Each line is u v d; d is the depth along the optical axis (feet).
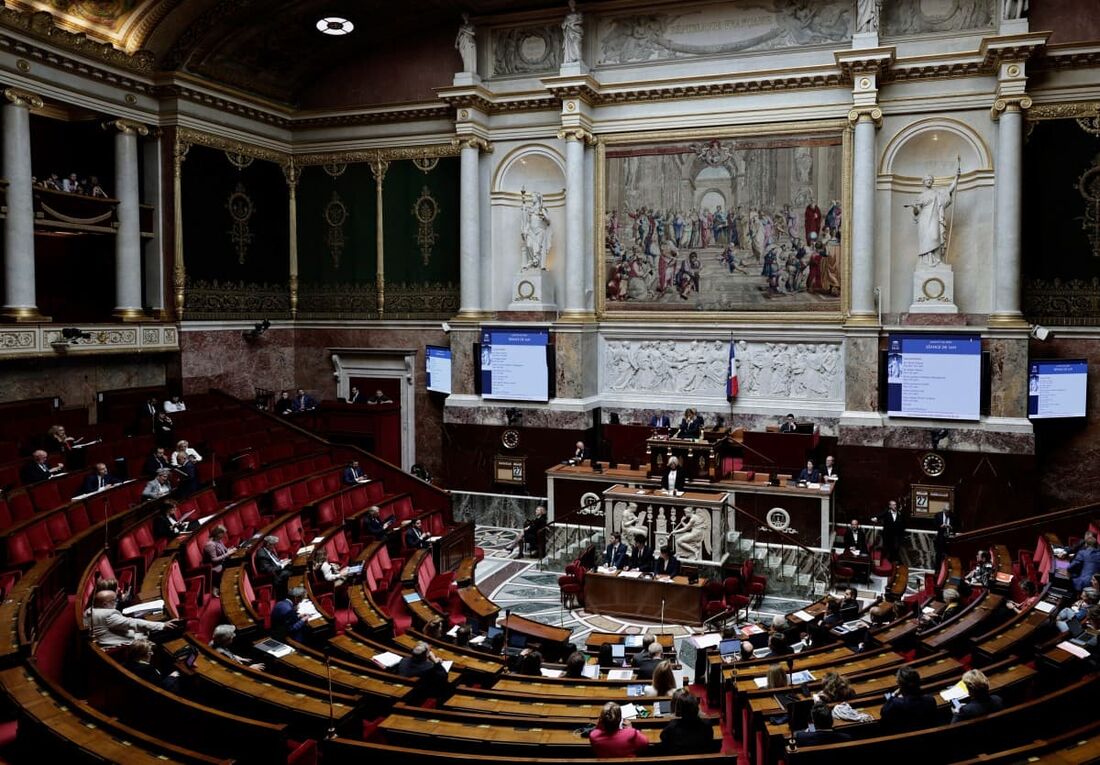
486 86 81.20
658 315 77.82
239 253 82.02
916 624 42.65
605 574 56.70
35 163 73.82
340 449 75.82
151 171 75.46
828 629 44.73
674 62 76.23
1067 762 21.77
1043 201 67.56
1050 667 33.45
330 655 36.45
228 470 66.85
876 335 69.05
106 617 33.32
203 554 47.65
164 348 74.69
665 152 76.64
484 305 82.33
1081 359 66.33
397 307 86.02
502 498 79.15
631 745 25.32
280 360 87.86
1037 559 56.39
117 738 22.29
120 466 59.57
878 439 68.49
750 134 74.02
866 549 62.85
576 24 75.51
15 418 62.08
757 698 31.09
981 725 25.48
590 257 79.36
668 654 43.80
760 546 63.21
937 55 67.51
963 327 66.03
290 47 80.43
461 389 81.00
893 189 71.51
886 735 26.71
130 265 73.05
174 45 73.82
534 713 29.63
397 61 83.82
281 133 86.69
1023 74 64.90
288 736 26.84
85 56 67.10
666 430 71.05
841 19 71.61
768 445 68.95
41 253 75.92
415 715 28.12
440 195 83.76
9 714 26.23
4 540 41.91
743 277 75.31
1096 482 67.10
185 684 29.32
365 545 58.08
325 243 87.92
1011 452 65.00
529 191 82.12
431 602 52.47
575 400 77.00
